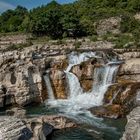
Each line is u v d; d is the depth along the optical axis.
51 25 78.38
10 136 26.05
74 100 46.78
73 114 39.97
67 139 31.50
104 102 44.22
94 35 79.38
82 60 53.50
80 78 48.81
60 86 48.44
